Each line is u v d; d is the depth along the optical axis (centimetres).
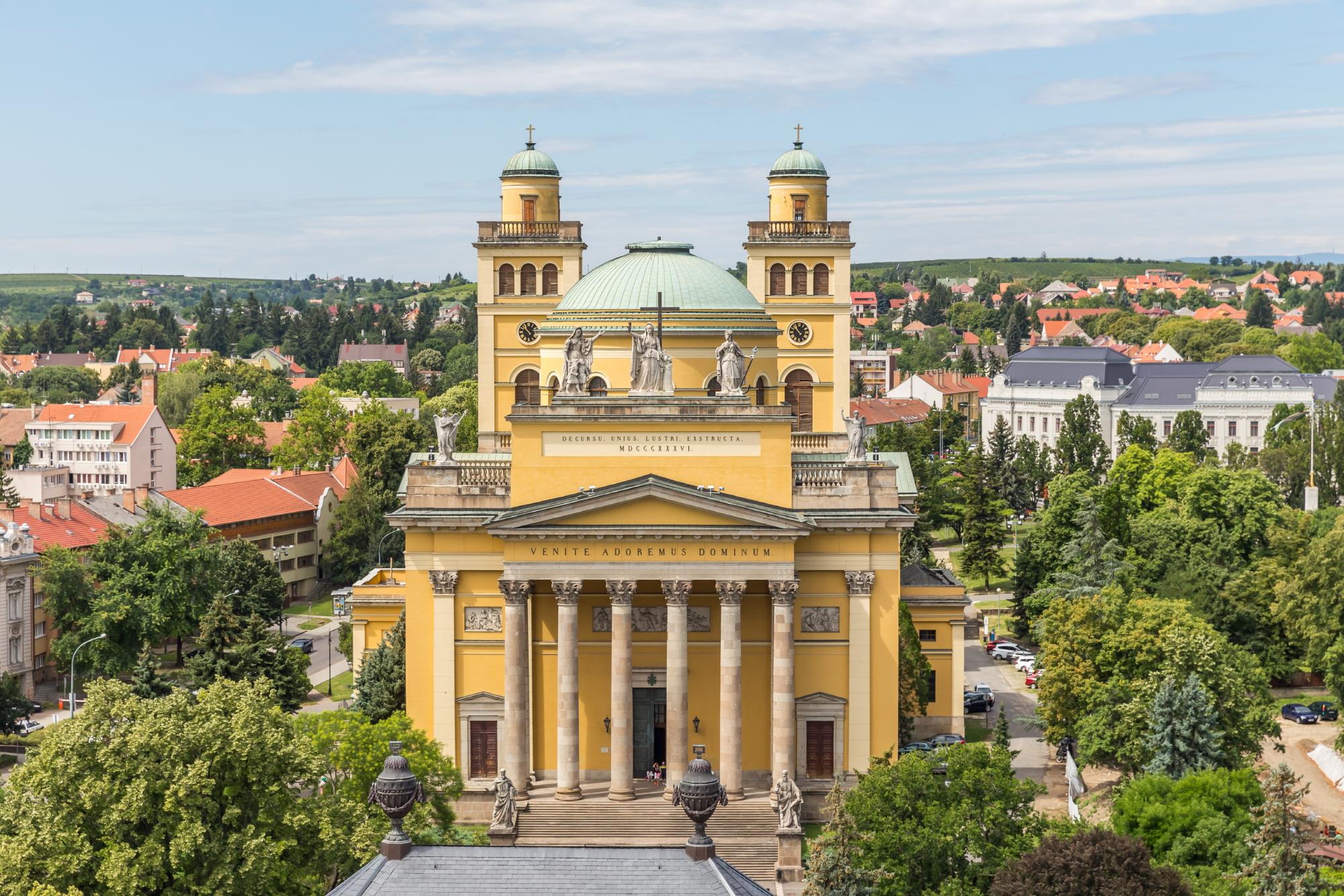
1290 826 8262
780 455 11656
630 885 5469
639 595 12075
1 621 16850
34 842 7806
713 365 13325
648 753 12188
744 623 12006
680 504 11456
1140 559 17962
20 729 14950
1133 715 11838
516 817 11312
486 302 15588
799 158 15500
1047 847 8088
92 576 17400
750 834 11344
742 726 11938
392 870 5531
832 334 15338
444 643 12025
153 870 7881
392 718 10600
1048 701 13025
